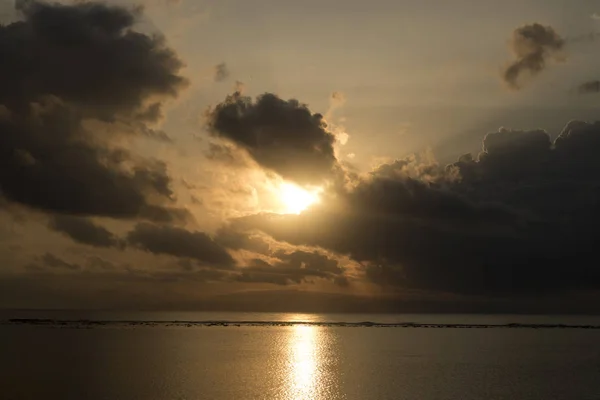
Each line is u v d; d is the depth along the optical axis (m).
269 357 132.38
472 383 93.62
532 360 128.38
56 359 120.81
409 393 84.31
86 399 77.06
